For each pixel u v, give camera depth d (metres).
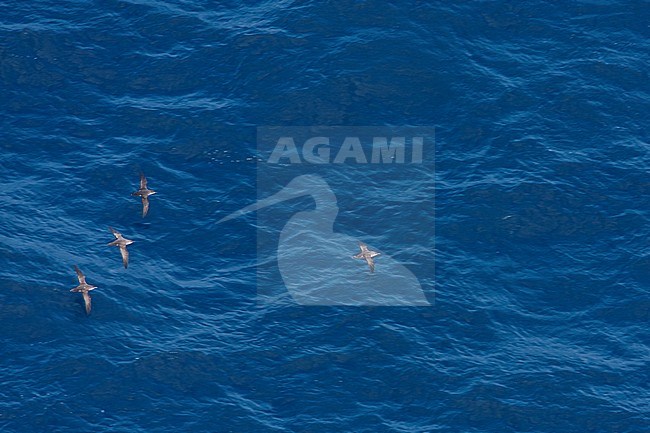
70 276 198.25
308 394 185.00
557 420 183.38
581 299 199.00
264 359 189.25
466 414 183.38
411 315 196.00
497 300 198.50
